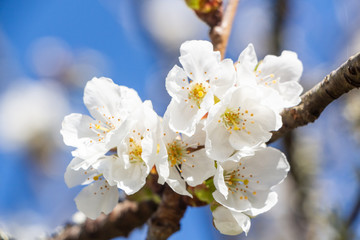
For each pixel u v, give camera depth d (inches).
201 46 14.1
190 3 15.6
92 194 14.3
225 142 14.0
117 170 13.7
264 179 14.3
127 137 13.8
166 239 14.8
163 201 14.8
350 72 13.6
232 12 15.9
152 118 13.6
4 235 16.3
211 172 13.8
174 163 13.9
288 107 14.6
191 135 13.6
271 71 15.1
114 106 14.4
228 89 13.9
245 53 14.2
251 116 14.1
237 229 13.9
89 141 14.3
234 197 14.1
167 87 14.0
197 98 14.0
